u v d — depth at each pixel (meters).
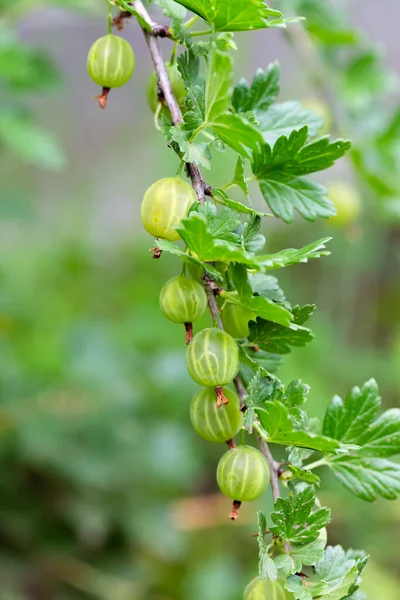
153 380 1.05
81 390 1.04
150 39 0.47
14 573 0.99
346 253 1.41
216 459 1.26
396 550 1.11
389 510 1.12
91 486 1.05
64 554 1.01
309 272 1.56
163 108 0.49
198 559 1.11
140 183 1.58
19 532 1.00
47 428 0.99
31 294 1.26
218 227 0.44
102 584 1.01
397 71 1.48
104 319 1.32
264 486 0.44
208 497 1.25
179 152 0.46
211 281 0.45
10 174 1.54
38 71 0.83
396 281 1.60
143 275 1.42
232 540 1.16
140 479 1.06
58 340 1.11
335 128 0.80
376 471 0.47
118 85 0.49
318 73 0.81
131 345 1.14
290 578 0.44
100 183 1.60
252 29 0.46
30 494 1.04
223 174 1.10
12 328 1.15
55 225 1.50
